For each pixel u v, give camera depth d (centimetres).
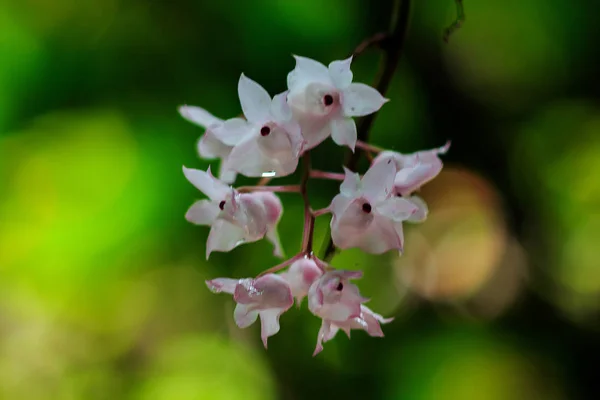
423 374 88
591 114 95
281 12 78
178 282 88
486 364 91
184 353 92
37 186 77
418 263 102
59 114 78
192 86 77
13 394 88
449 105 91
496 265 103
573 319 101
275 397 89
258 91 49
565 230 101
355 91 49
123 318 87
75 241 78
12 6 77
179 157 77
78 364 89
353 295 48
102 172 77
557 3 89
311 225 50
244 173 49
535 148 97
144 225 77
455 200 101
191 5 78
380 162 48
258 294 49
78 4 78
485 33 92
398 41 53
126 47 78
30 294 81
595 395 95
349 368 87
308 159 50
